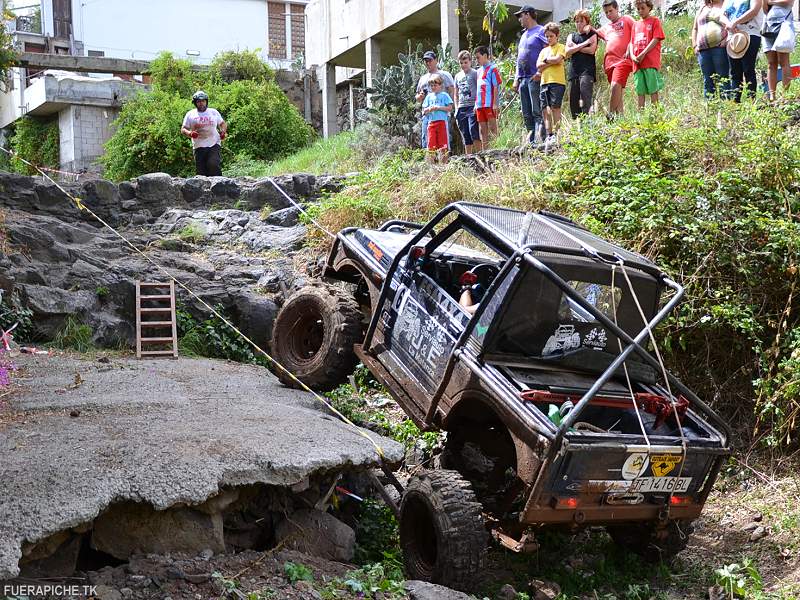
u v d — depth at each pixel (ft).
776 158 26.61
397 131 53.57
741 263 25.17
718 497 23.02
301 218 37.63
